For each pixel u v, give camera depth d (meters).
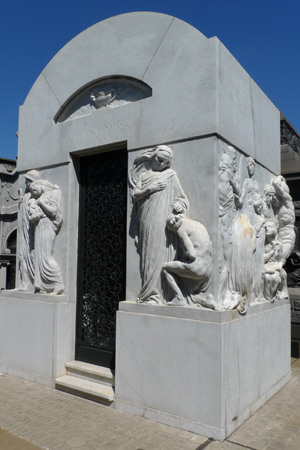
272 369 4.89
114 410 4.22
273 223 5.46
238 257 4.14
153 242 4.15
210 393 3.64
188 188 4.08
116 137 4.74
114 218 5.00
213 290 3.81
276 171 5.97
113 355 4.84
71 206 5.23
